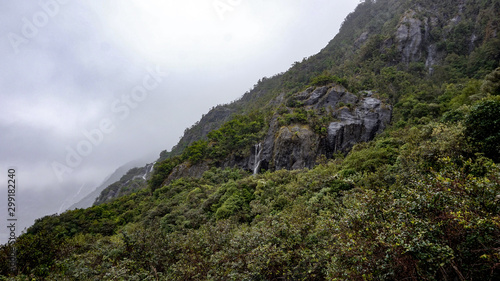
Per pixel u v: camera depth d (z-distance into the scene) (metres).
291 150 34.91
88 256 12.02
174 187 33.94
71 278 9.84
